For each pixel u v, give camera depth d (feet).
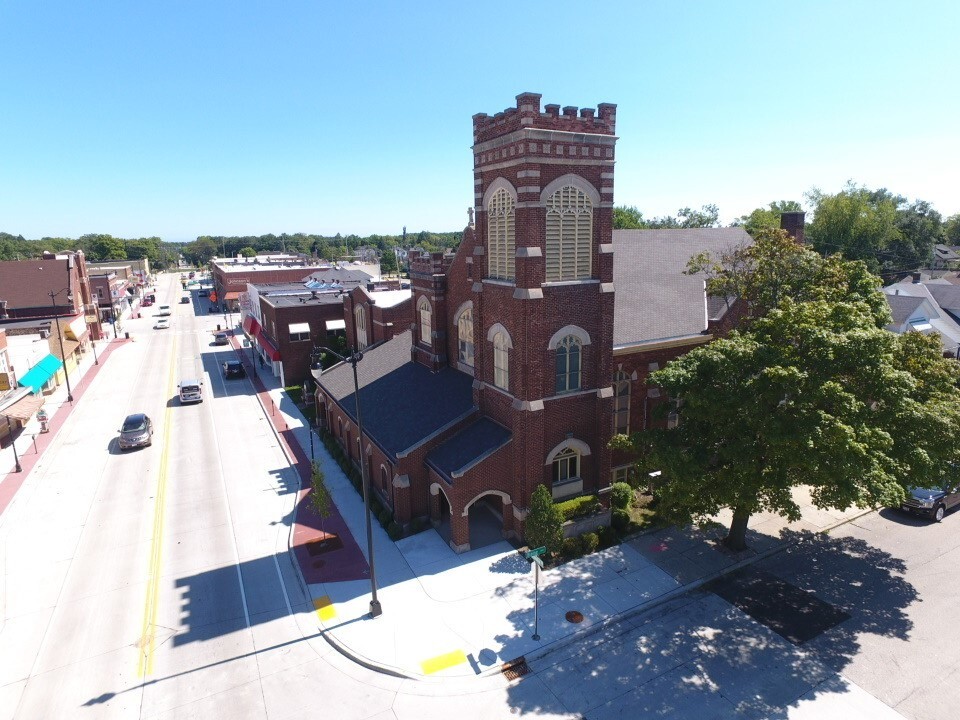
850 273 84.53
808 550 84.99
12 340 179.22
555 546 81.30
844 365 66.85
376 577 79.77
